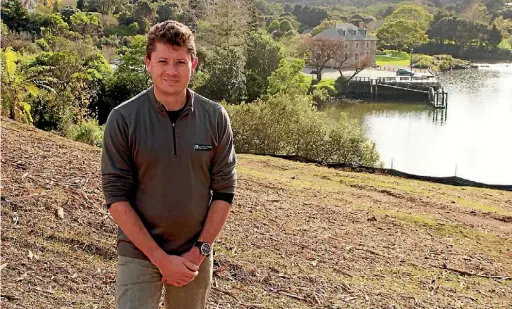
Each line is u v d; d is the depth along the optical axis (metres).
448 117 42.88
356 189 11.16
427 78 60.53
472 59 91.00
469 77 67.75
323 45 65.75
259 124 19.95
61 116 15.05
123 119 2.66
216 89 36.94
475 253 7.43
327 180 11.94
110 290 4.52
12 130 9.30
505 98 51.12
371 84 55.31
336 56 67.94
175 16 64.12
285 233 6.95
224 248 5.88
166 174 2.69
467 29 92.44
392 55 89.44
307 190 10.06
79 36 43.44
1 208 5.45
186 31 2.64
